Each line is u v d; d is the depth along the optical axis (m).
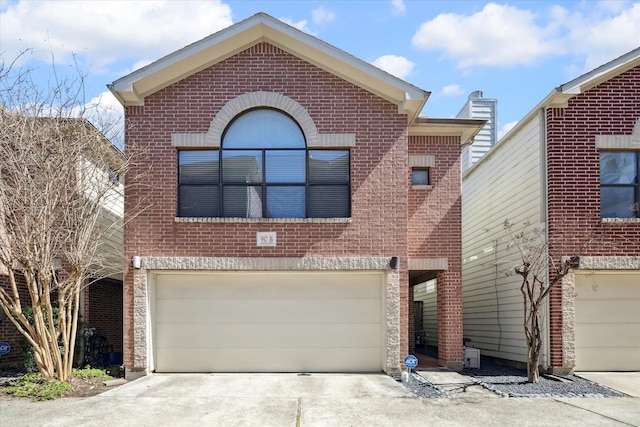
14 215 9.17
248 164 10.91
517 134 12.79
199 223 10.57
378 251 10.64
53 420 7.23
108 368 11.31
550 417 7.45
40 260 9.20
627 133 11.10
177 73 10.71
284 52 10.97
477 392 9.12
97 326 14.03
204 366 10.73
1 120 9.14
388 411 7.74
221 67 10.91
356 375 10.41
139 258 10.41
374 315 10.87
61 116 9.63
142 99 10.77
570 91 10.77
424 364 12.34
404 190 10.77
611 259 10.81
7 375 10.58
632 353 11.00
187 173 10.83
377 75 10.42
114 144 10.51
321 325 10.84
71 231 9.59
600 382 9.95
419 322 18.59
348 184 10.91
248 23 10.43
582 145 11.12
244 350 10.77
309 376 10.31
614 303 11.11
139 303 10.38
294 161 10.96
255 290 10.90
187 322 10.80
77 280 10.04
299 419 7.32
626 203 11.22
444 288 11.80
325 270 10.59
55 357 9.51
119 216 13.05
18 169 9.18
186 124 10.77
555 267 10.87
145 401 8.30
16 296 9.46
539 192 11.36
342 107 10.90
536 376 9.96
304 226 10.64
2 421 7.18
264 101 10.82
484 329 14.67
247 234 10.59
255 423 7.12
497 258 13.88
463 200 17.48
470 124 11.77
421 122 11.70
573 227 10.95
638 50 10.87
